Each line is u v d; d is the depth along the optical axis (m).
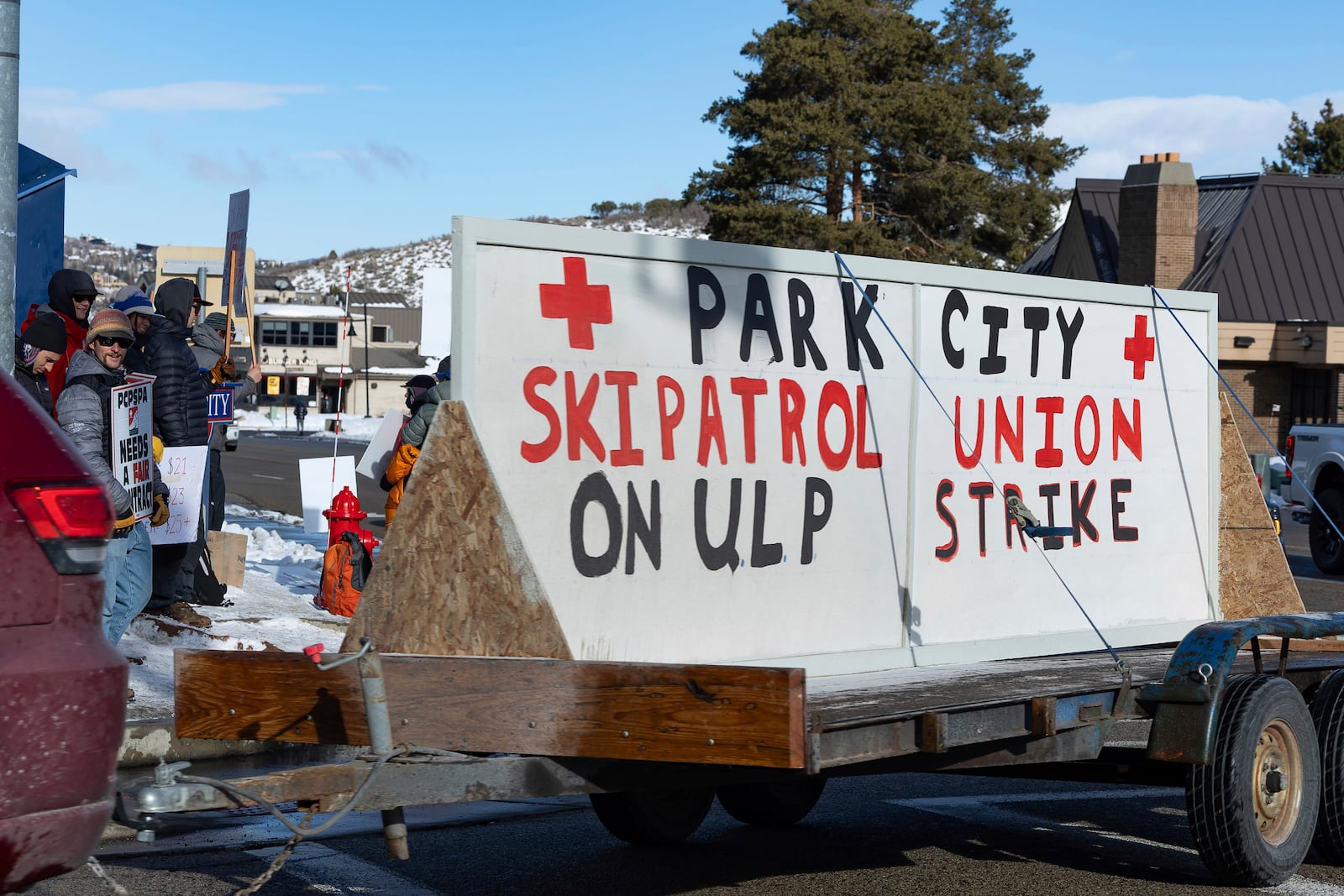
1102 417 6.71
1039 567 6.32
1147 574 6.91
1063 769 5.85
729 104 47.12
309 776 3.57
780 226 42.97
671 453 4.79
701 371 4.90
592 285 4.58
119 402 6.64
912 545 5.70
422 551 4.09
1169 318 7.13
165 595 8.69
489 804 6.74
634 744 3.80
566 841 6.04
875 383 5.57
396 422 9.12
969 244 47.09
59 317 6.91
